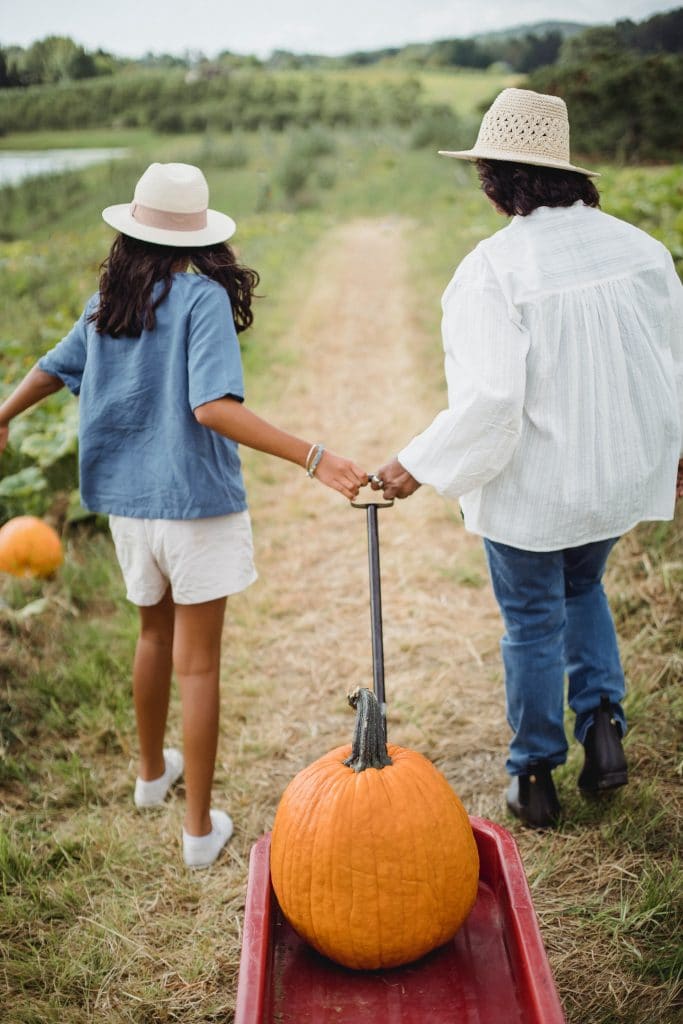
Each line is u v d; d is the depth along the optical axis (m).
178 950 2.55
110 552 4.90
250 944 1.83
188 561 2.67
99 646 4.00
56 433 5.30
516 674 2.74
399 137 35.06
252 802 3.15
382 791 1.88
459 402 2.35
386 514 5.57
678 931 2.44
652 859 2.70
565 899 2.59
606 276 2.43
